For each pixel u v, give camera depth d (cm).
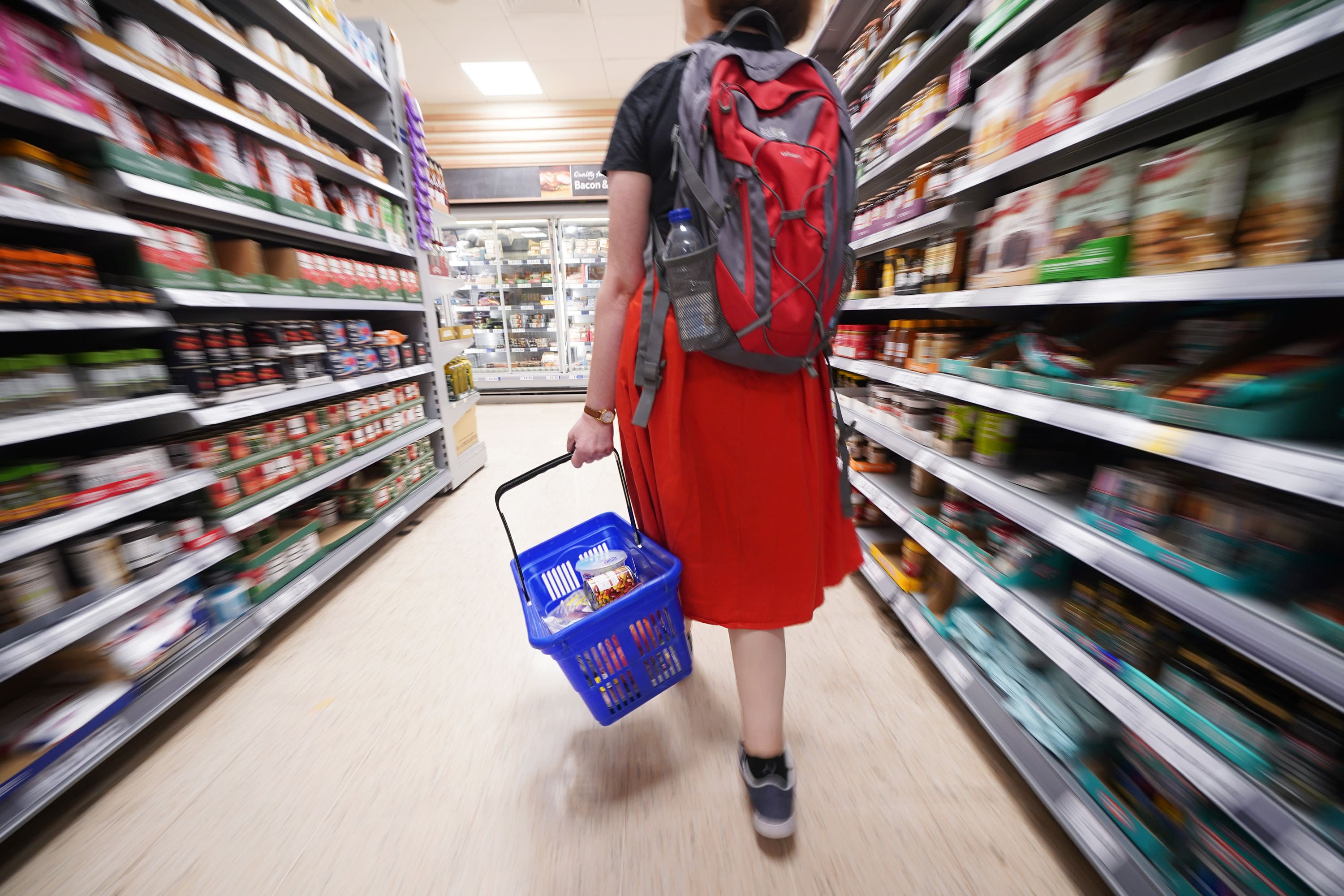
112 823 115
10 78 108
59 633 110
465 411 361
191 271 153
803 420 96
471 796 120
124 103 137
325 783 124
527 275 680
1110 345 110
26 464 112
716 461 94
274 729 141
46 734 110
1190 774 75
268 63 189
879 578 186
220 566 168
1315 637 62
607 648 104
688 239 84
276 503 181
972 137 129
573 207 641
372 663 169
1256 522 71
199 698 153
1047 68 104
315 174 228
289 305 192
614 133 89
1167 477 85
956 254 139
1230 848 75
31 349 141
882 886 98
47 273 114
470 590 214
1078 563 120
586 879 101
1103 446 136
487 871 104
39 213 111
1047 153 101
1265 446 65
